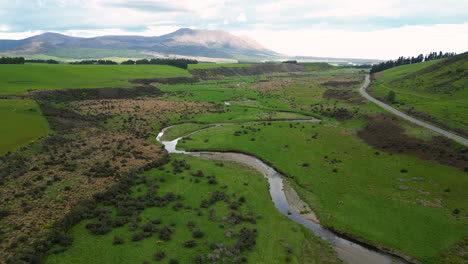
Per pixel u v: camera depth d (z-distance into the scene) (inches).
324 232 1642.5
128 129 3617.1
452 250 1418.6
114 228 1563.7
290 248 1444.4
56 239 1418.6
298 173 2415.1
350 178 2285.9
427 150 2694.4
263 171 2491.4
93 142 2997.0
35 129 3053.6
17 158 2313.0
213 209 1787.6
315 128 3767.2
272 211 1829.5
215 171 2433.6
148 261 1299.2
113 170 2295.8
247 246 1443.2
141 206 1790.1
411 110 4237.2
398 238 1546.5
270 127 3774.6
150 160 2620.6
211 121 4124.0
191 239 1482.5
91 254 1341.0
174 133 3563.0
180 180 2229.3
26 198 1763.0
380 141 3122.5
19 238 1373.0
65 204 1743.4
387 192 2032.5
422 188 2053.4
